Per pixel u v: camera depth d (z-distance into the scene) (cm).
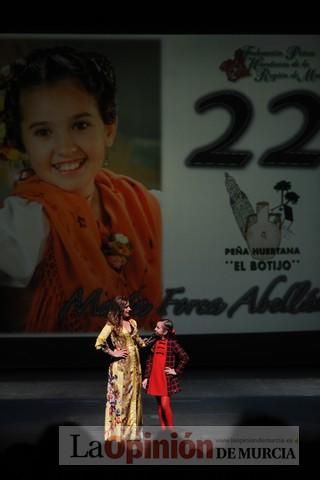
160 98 3241
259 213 3297
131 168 3256
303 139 3294
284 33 3253
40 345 3244
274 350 3325
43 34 3188
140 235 3262
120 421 2083
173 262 3284
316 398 2747
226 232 3294
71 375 3159
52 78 3203
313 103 3288
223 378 3108
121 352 2092
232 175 3284
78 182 3238
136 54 3225
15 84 3197
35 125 3212
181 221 3275
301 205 3312
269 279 3319
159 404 2188
